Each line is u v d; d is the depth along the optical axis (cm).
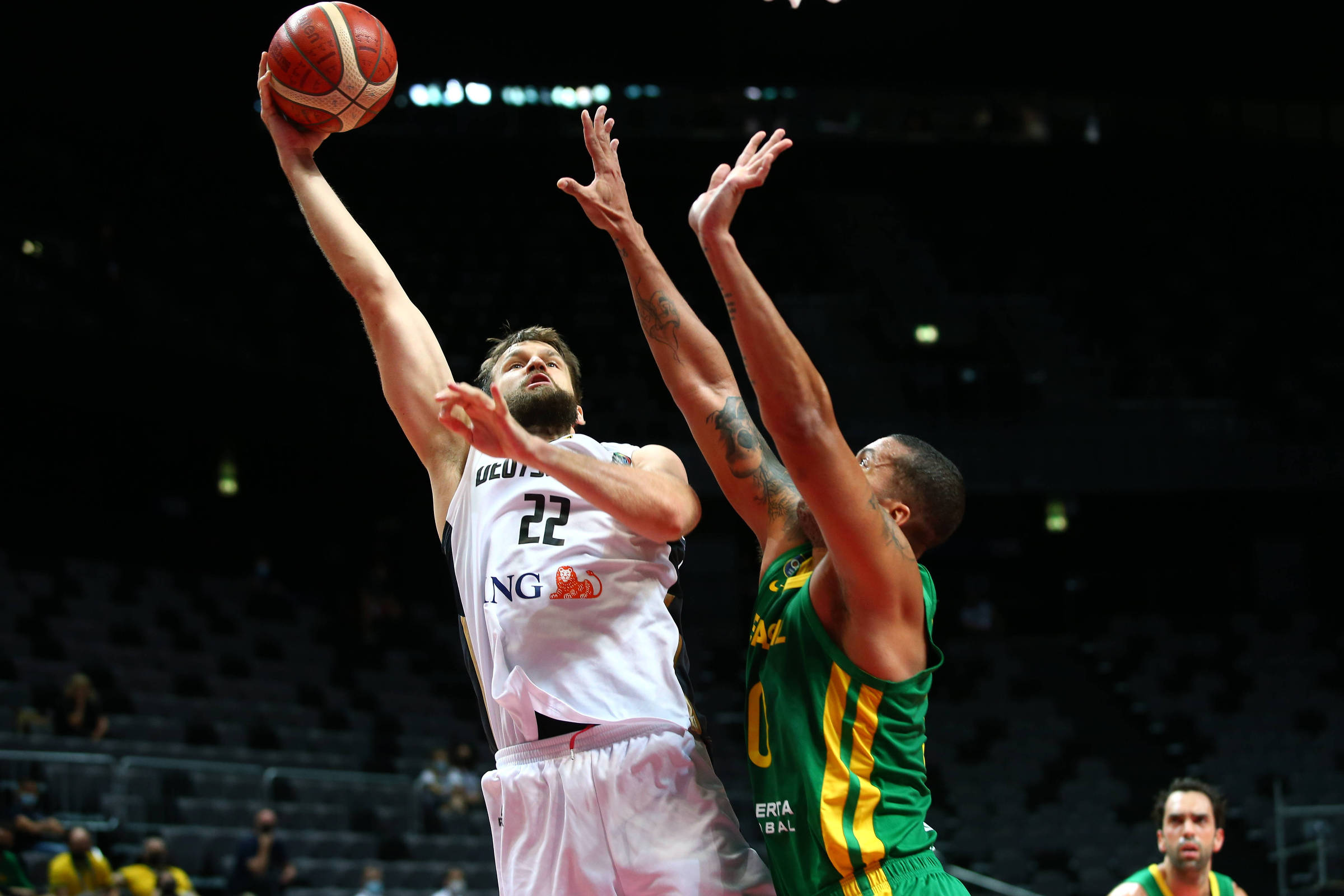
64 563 1438
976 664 1897
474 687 254
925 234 2391
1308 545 2122
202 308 1692
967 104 2430
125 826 955
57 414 1609
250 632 1545
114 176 1828
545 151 2277
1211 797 462
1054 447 1977
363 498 1938
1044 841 1498
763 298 218
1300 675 1862
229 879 945
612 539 237
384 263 279
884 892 220
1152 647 1942
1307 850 1288
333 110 280
